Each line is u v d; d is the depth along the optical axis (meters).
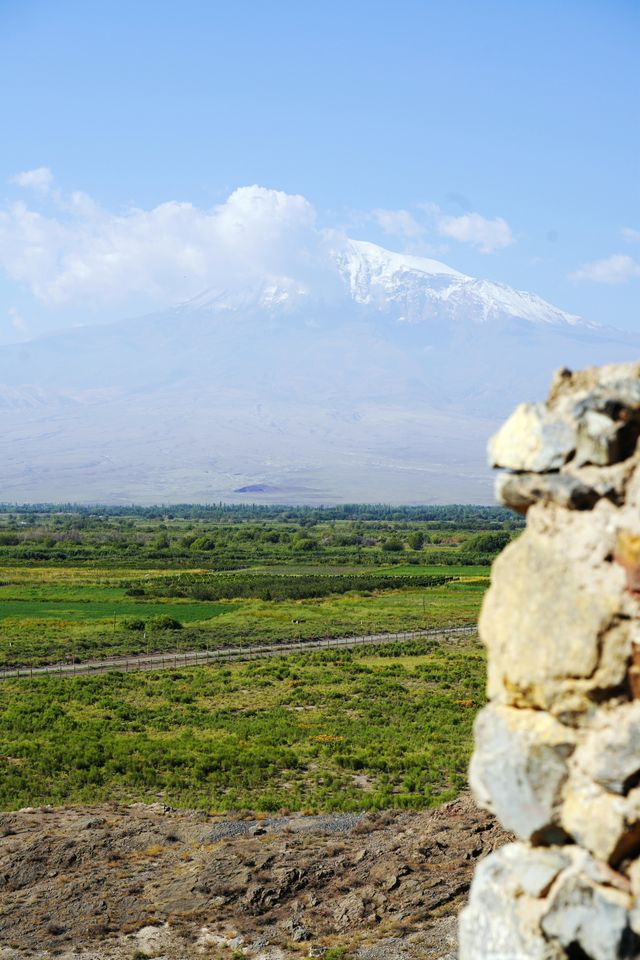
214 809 34.88
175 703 61.16
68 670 76.44
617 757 7.52
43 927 23.02
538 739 8.09
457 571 160.50
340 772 41.94
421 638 93.81
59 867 27.06
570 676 7.90
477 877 8.62
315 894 23.73
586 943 7.52
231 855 26.66
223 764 42.34
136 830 29.80
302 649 88.06
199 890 24.44
